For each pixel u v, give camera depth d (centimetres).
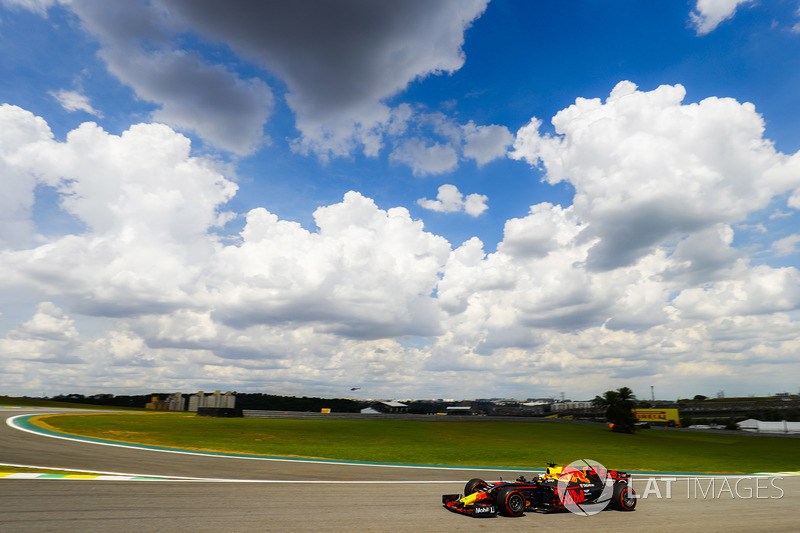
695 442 5250
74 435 2641
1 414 4088
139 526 785
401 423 5881
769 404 11731
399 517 954
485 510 1007
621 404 6306
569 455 3003
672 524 995
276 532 782
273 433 3600
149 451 2117
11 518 804
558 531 896
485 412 14550
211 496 1089
